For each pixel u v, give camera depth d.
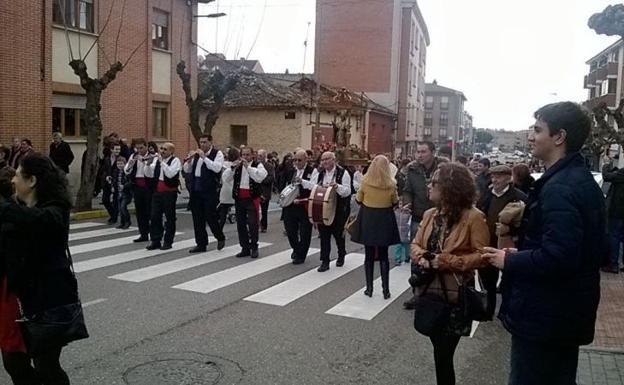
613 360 5.82
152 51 22.34
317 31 45.47
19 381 4.03
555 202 2.97
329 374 5.42
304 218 10.23
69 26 18.56
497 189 7.11
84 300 7.54
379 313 7.45
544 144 3.17
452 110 107.69
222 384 5.07
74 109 19.25
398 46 44.44
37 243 3.83
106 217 15.54
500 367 5.79
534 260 2.98
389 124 44.03
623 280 9.88
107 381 5.04
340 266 10.27
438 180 4.37
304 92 32.62
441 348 4.29
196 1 24.44
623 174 10.25
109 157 15.13
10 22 16.59
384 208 7.96
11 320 3.93
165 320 6.83
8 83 16.64
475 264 4.15
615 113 12.48
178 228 13.94
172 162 10.92
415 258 4.33
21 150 13.70
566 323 3.01
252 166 10.74
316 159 11.89
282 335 6.46
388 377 5.40
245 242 10.75
